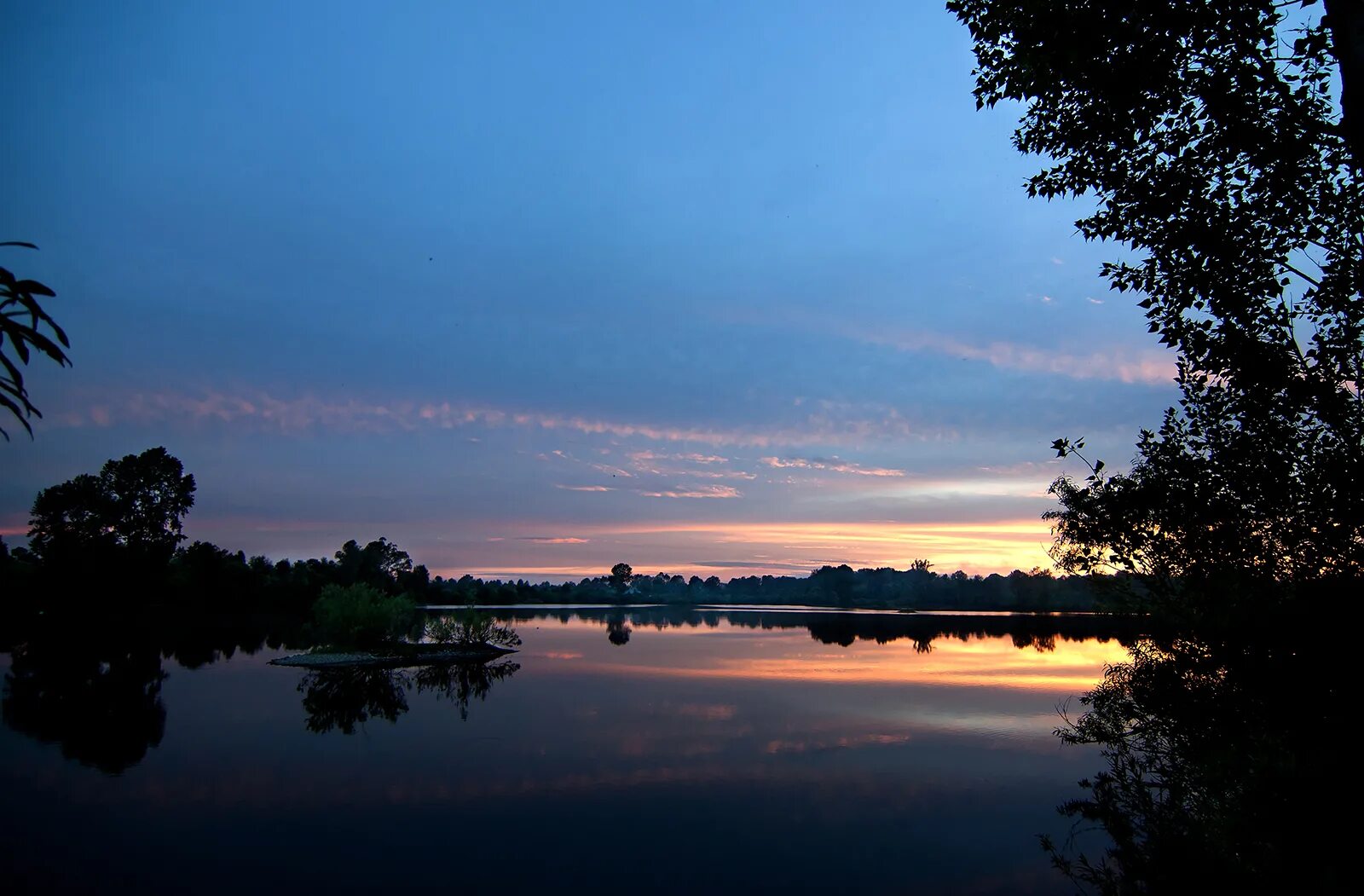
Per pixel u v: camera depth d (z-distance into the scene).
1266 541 8.23
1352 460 7.15
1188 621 8.77
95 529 64.00
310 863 10.52
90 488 64.44
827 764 15.69
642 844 11.23
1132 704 11.41
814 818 12.34
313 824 12.14
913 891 9.60
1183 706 9.52
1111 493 9.36
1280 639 7.74
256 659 36.03
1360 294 7.26
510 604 141.25
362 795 13.62
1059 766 15.41
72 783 14.28
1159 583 9.20
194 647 42.12
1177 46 7.54
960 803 13.02
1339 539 7.38
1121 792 12.67
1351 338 7.34
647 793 13.74
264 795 13.59
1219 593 8.31
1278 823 7.64
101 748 17.17
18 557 73.12
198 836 11.54
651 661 36.16
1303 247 7.65
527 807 12.95
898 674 30.19
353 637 39.94
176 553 74.75
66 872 10.17
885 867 10.36
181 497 68.44
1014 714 20.91
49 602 60.62
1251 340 7.82
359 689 26.31
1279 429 7.82
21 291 2.46
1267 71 7.19
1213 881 8.57
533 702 23.38
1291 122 7.21
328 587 41.25
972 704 22.67
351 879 9.96
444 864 10.45
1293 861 7.45
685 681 28.25
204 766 15.62
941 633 58.03
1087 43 7.83
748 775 14.89
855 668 32.41
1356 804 6.96
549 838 11.49
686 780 14.55
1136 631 9.92
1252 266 7.78
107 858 10.66
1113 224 8.59
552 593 181.50
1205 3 7.21
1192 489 8.47
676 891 9.60
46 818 12.37
